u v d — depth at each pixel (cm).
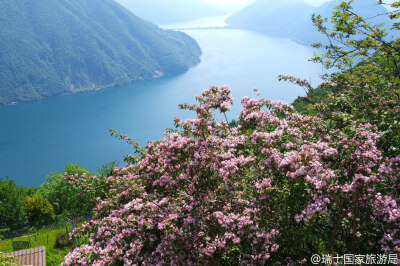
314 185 457
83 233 693
